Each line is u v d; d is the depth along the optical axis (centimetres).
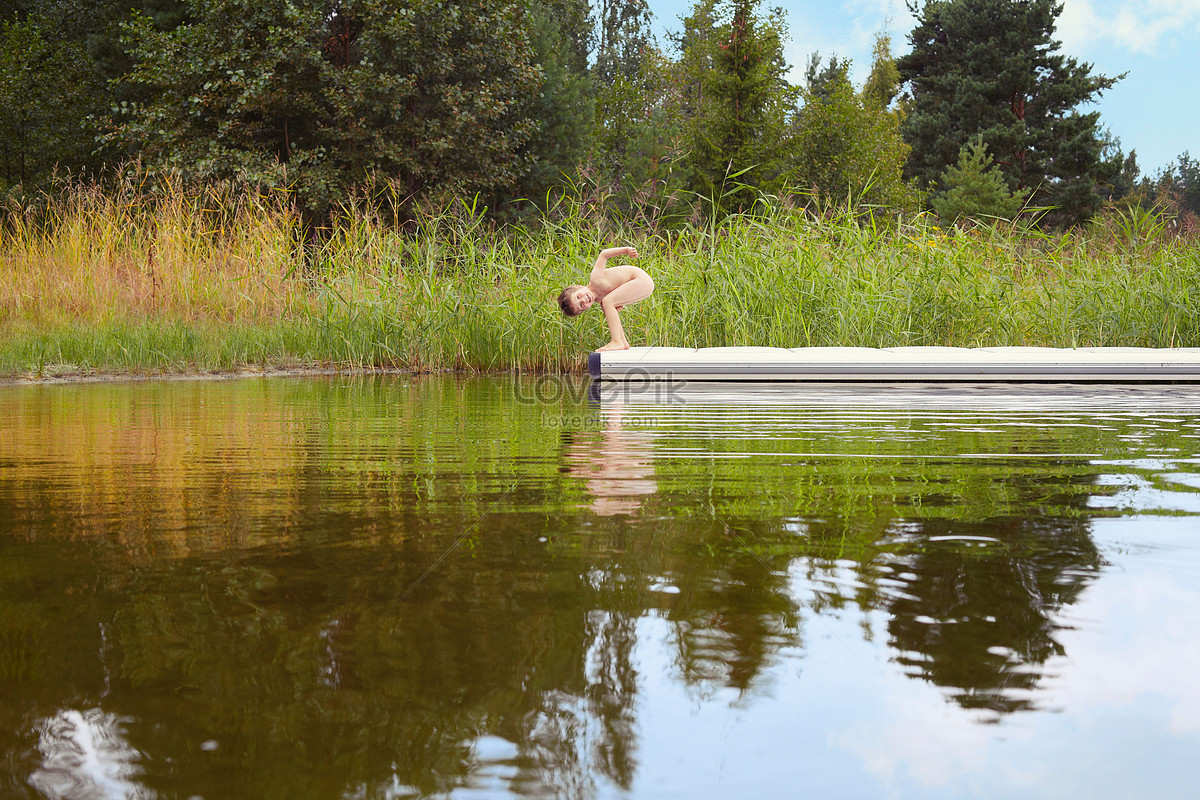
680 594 114
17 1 1905
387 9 1460
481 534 150
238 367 737
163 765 71
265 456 251
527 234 919
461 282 838
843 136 2195
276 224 981
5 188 1595
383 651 94
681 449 263
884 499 183
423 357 799
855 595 114
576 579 121
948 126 3503
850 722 79
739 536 148
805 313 727
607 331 776
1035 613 107
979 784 68
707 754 73
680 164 2103
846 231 771
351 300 824
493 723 78
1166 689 86
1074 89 3350
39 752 73
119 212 946
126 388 537
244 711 80
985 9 3581
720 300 734
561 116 1870
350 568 127
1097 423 333
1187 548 139
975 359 548
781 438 290
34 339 685
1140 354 563
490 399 463
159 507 175
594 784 67
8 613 106
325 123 1560
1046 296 744
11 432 309
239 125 1465
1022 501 179
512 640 97
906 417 358
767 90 2097
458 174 1562
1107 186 3322
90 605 110
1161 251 752
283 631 100
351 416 369
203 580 121
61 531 153
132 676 87
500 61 1598
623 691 84
